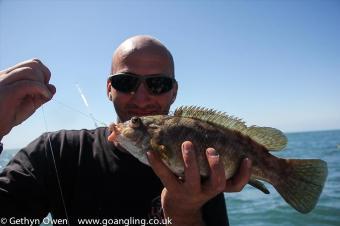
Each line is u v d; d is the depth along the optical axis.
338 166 3.24
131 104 0.67
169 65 0.69
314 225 1.44
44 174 0.61
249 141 0.57
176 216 0.52
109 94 0.74
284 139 0.59
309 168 0.58
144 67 0.66
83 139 0.65
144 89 0.66
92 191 0.59
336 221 1.45
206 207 0.61
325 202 1.75
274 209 1.74
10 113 0.41
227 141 0.55
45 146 0.64
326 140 11.57
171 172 0.49
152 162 0.49
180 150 0.53
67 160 0.62
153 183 0.60
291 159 0.59
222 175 0.47
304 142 10.46
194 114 0.57
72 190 0.61
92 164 0.61
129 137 0.56
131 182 0.60
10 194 0.56
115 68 0.69
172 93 0.71
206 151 0.48
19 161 0.61
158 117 0.57
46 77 0.44
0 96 0.40
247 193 2.22
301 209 0.57
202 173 0.53
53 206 0.61
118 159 0.61
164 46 0.70
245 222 1.56
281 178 0.58
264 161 0.58
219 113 0.57
